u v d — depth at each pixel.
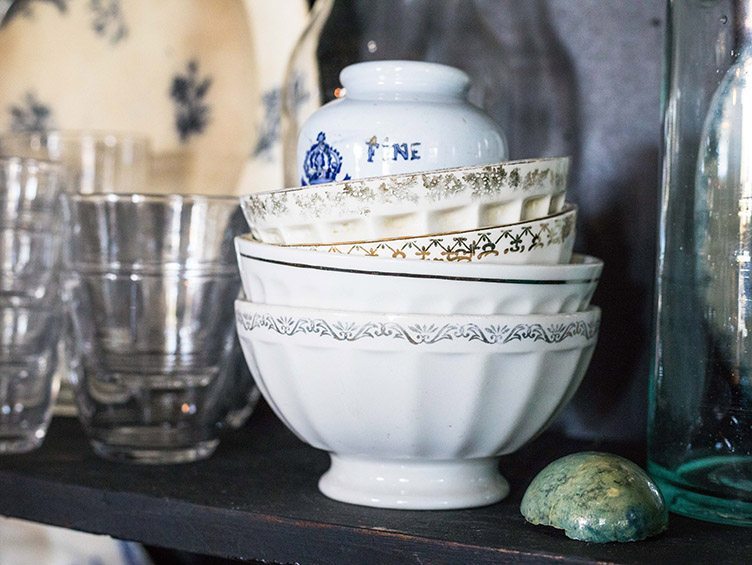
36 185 0.74
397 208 0.51
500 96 0.76
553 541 0.49
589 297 0.56
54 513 0.62
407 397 0.52
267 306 0.54
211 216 0.68
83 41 0.91
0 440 0.71
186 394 0.68
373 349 0.51
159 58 0.87
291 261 0.52
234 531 0.55
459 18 0.76
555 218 0.53
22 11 0.93
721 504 0.53
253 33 0.81
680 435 0.55
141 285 0.67
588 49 0.74
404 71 0.56
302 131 0.58
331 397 0.53
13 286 0.73
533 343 0.52
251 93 0.82
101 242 0.68
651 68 0.72
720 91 0.54
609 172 0.74
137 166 0.84
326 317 0.52
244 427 0.81
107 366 0.68
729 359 0.53
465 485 0.56
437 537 0.50
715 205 0.54
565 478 0.51
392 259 0.50
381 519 0.53
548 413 0.55
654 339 0.58
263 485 0.61
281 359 0.54
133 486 0.61
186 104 0.86
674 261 0.56
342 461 0.58
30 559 0.85
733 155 0.53
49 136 0.85
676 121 0.57
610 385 0.74
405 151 0.54
